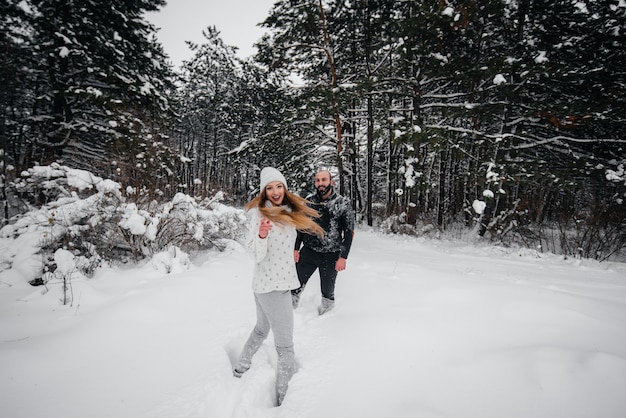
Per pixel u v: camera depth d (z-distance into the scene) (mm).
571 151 10086
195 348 2330
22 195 5039
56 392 1756
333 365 2174
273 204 2090
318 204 3029
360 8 11242
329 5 11203
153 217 4598
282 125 12594
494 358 2033
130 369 2023
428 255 6840
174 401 1772
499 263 6141
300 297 3545
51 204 4203
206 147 27000
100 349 2213
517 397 1703
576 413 1560
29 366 1927
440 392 1813
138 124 9641
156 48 11719
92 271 3936
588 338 2326
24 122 8914
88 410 1642
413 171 9875
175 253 4254
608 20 9391
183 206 4898
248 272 4160
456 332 2480
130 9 9914
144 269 3963
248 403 1841
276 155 14586
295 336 2615
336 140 13047
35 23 8242
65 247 3904
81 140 9547
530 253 7496
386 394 1838
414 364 2119
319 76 14320
